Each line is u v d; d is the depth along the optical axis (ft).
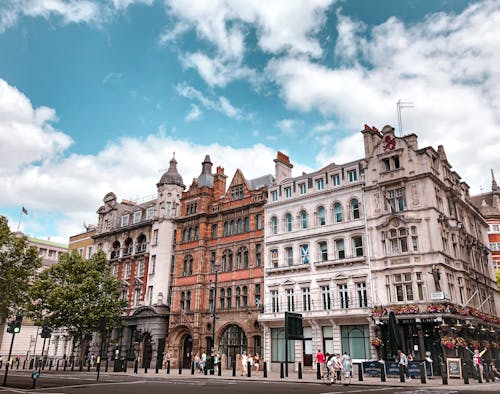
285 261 139.13
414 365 90.63
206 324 152.15
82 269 153.58
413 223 115.03
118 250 200.44
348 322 118.93
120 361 128.67
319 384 80.74
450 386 72.18
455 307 106.52
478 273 137.80
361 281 120.37
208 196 170.30
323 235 132.16
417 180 117.91
